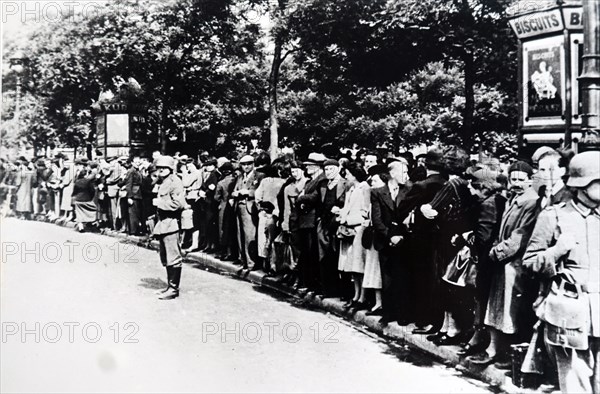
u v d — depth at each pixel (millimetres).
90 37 17828
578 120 6574
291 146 13836
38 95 18781
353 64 11742
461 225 6641
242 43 16844
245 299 10047
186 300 9938
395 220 7824
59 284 10758
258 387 6328
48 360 7363
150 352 7477
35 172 19234
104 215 16750
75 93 18672
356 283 8797
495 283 6172
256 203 11453
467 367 6559
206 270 12602
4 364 7090
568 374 5516
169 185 10023
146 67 17875
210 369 6836
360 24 11023
